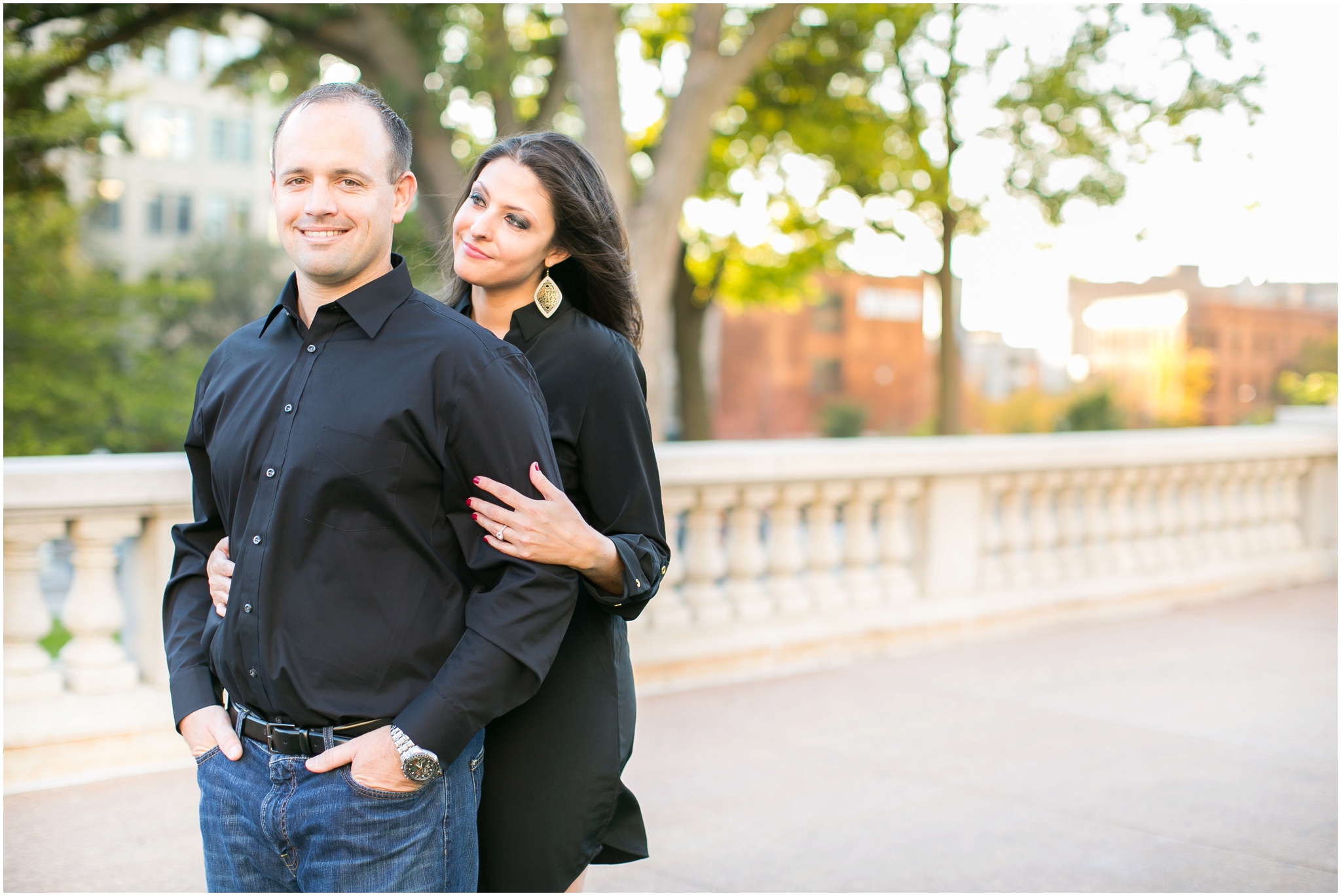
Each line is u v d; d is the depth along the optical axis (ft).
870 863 10.30
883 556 19.38
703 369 63.05
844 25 50.34
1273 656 18.95
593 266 6.59
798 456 17.51
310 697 5.06
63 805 11.10
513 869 6.11
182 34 116.78
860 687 16.60
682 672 16.52
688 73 31.48
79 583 12.22
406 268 5.48
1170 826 11.30
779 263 63.77
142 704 12.30
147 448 45.37
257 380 5.45
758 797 11.99
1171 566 24.12
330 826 5.04
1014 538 21.26
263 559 5.12
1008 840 10.87
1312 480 27.84
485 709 5.03
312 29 37.78
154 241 134.00
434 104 38.99
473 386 5.17
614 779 6.32
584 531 5.38
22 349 42.01
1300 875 10.07
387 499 5.07
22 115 37.40
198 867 9.68
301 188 5.18
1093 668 17.98
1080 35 43.50
